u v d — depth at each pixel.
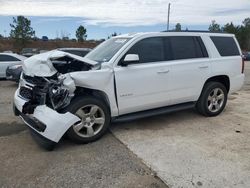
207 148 4.52
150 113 5.43
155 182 3.52
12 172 3.79
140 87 5.18
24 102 4.88
